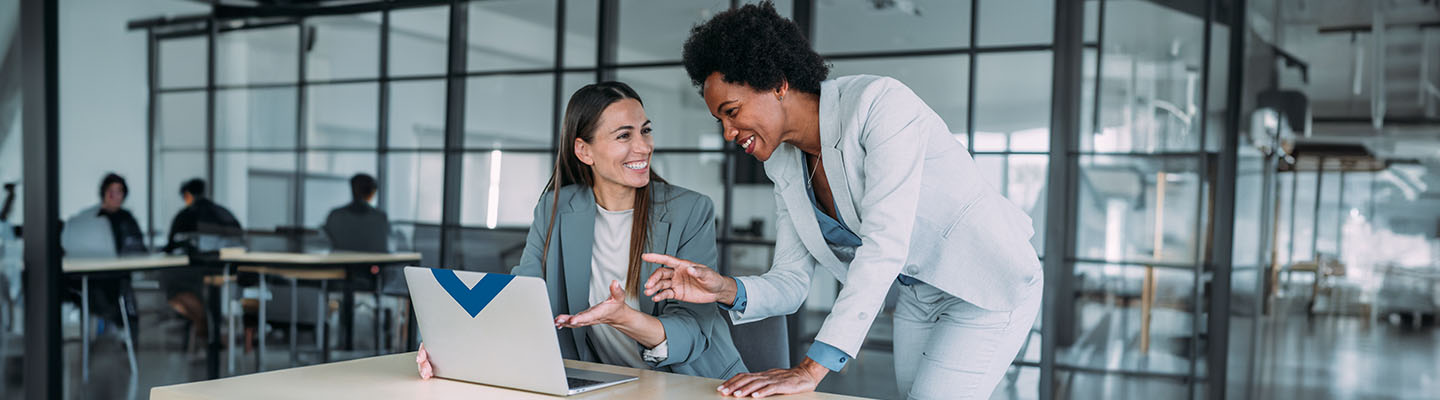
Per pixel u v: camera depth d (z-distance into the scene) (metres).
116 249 4.48
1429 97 3.14
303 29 4.57
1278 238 3.33
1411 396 3.19
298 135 4.59
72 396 4.18
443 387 1.51
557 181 2.12
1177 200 3.34
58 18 4.22
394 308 4.41
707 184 3.92
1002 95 3.46
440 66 4.34
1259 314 3.34
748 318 1.67
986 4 3.47
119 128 4.54
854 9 3.67
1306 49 3.29
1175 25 3.33
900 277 1.82
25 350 4.25
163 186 4.64
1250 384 3.33
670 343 1.82
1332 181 3.29
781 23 1.53
